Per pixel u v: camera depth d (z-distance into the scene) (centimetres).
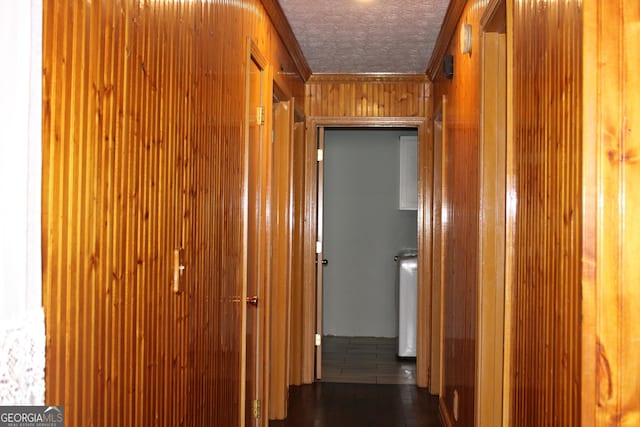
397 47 446
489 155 273
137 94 159
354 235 732
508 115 217
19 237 105
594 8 136
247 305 337
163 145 181
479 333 278
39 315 109
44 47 112
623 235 136
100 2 136
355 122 534
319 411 454
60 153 119
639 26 136
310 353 531
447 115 424
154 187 174
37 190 109
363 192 731
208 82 230
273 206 452
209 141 233
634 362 136
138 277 164
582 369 137
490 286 277
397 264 679
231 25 267
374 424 426
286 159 454
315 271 545
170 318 192
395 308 727
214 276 246
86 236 131
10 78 103
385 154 731
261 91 355
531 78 187
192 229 213
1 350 100
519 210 203
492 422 278
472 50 303
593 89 137
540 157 175
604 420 136
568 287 148
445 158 435
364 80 533
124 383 156
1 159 102
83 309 131
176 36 191
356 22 388
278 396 438
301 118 517
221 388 265
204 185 227
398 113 534
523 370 195
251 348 352
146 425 172
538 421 175
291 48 427
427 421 432
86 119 130
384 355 637
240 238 297
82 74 128
